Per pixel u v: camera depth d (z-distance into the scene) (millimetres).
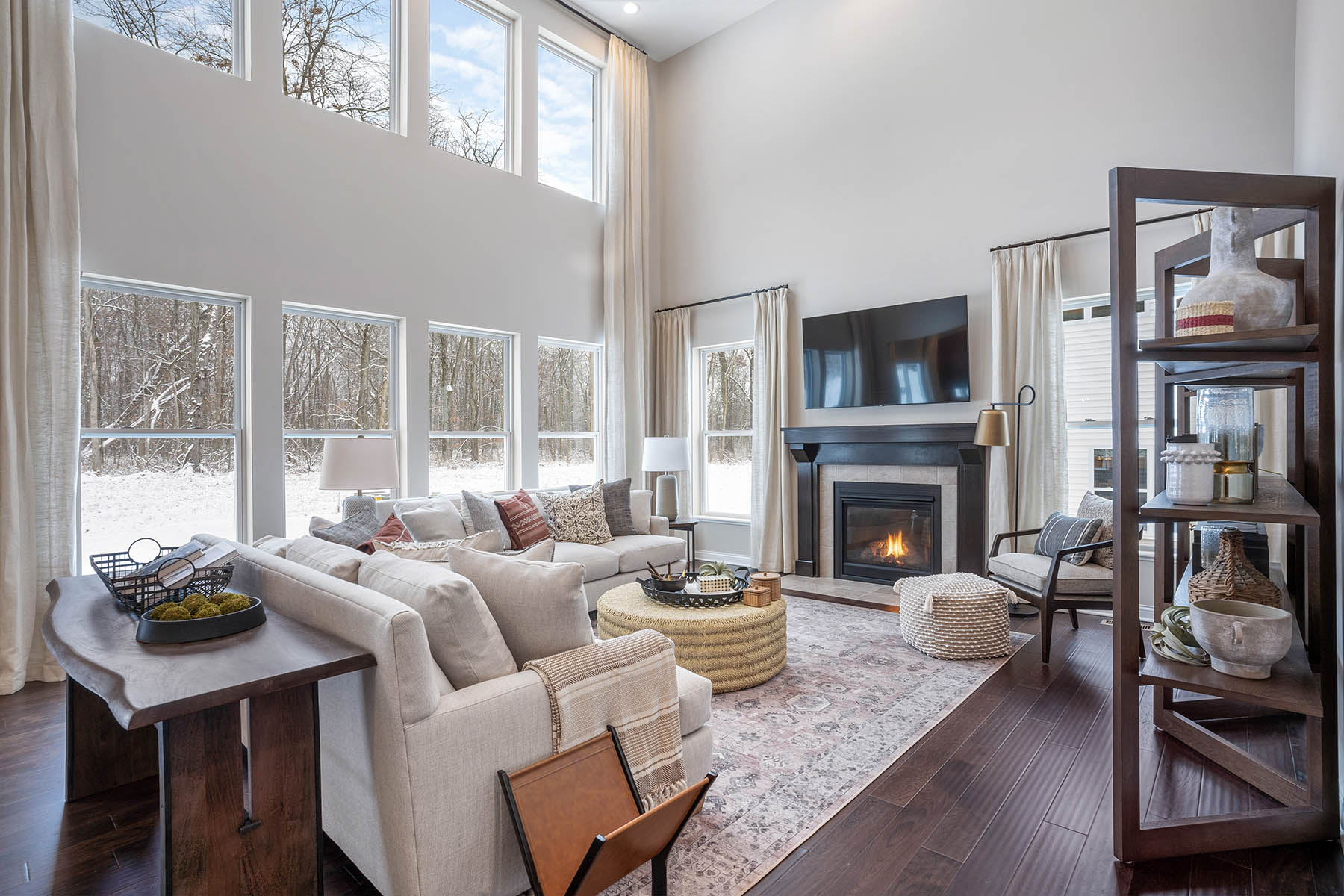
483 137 5641
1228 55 4039
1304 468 2047
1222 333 1834
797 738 2623
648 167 6836
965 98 5027
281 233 4324
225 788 1417
